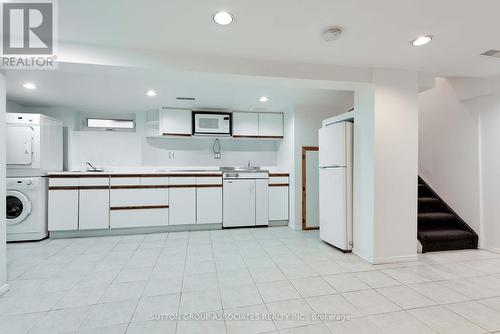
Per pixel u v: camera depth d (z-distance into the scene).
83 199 3.72
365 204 2.79
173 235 3.85
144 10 1.69
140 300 1.95
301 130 4.29
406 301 1.92
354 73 2.65
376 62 2.55
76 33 1.98
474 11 1.71
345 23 1.86
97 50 2.17
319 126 4.35
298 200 4.27
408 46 2.21
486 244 3.16
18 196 3.39
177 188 4.06
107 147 4.57
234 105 4.23
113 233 3.85
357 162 2.93
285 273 2.44
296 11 1.71
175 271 2.49
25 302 1.92
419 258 2.86
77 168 4.43
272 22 1.84
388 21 1.83
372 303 1.90
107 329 1.60
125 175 3.86
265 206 4.42
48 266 2.62
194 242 3.48
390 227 2.72
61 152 4.09
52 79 2.99
